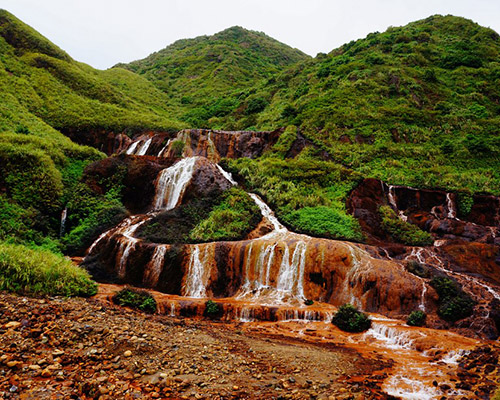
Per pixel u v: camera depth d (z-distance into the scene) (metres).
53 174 22.77
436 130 32.31
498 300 13.30
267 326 11.98
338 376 7.59
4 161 21.19
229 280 16.48
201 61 80.62
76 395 5.40
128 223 21.30
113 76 61.84
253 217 20.81
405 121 32.91
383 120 32.72
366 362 8.75
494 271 16.72
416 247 18.77
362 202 23.00
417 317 12.33
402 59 43.41
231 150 34.28
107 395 5.54
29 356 6.45
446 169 27.20
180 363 7.13
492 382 7.59
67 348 7.03
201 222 20.34
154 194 24.84
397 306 13.78
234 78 69.44
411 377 7.84
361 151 29.33
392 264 15.59
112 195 23.95
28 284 10.20
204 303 13.25
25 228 19.19
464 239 19.86
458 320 12.52
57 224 22.02
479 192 23.75
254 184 24.97
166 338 8.42
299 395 6.32
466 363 8.79
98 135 36.66
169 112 55.50
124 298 12.25
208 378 6.61
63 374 6.06
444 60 44.66
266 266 16.42
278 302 14.59
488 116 34.00
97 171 24.75
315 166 26.52
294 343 10.04
